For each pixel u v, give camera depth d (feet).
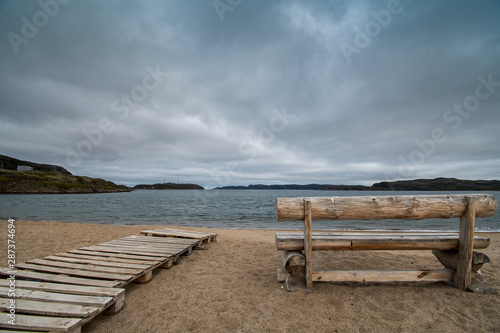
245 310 10.66
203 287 13.16
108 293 10.23
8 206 86.43
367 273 12.34
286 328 9.32
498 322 9.63
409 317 10.00
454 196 11.89
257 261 18.19
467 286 11.91
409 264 17.46
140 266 13.56
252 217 68.18
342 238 12.14
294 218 12.07
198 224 52.95
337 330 9.18
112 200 144.46
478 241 12.17
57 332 7.79
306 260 12.04
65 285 10.86
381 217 11.80
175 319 9.98
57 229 31.50
